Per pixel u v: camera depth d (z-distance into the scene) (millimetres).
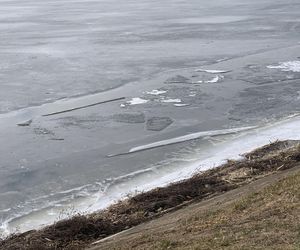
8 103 26812
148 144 21266
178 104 26562
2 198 16875
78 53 39375
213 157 19531
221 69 33875
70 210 15773
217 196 14156
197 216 10297
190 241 8430
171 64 35375
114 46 41969
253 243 7676
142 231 11172
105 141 21719
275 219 8625
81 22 57156
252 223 8688
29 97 27859
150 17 60375
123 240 10500
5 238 13805
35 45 43031
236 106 26031
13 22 58656
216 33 47656
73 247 12594
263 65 34781
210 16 60156
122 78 31750
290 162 17469
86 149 20875
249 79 31172
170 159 19656
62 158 19969
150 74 32656
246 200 10250
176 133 22453
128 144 21328
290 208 9039
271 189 10477
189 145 21031
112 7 74250
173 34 47438
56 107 26219
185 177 17562
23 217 15586
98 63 35812
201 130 22766
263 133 22062
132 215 14336
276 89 28953
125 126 23469
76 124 23828
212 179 16500
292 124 23078
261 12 62938
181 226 9875
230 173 17109
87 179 18172
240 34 47062
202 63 35656
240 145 20734
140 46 41844
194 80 31172
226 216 9641
